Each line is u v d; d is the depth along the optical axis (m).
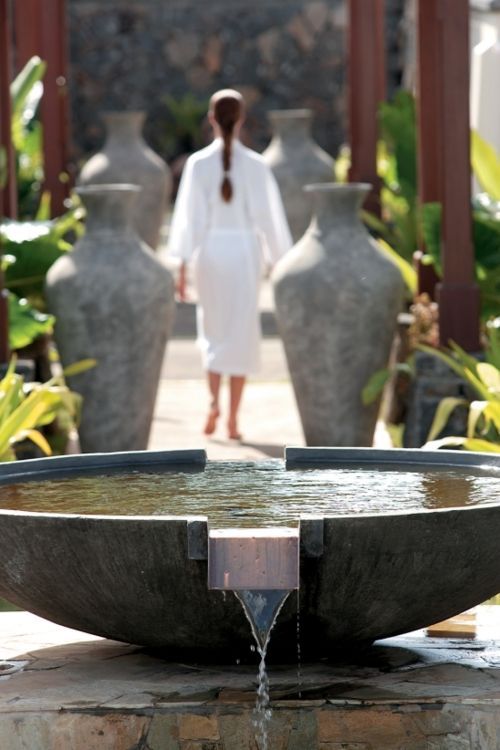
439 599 4.27
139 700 4.24
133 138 19.38
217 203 10.27
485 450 7.20
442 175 9.21
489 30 13.69
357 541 4.00
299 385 9.51
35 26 15.25
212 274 10.23
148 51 32.62
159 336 9.31
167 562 4.03
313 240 9.47
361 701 4.21
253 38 32.62
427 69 10.64
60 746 4.21
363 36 13.98
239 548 3.99
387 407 10.49
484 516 4.09
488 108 13.38
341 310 9.27
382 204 14.12
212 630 4.25
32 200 16.53
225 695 4.27
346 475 5.29
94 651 4.85
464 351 9.20
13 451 7.61
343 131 32.66
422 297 10.18
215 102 10.24
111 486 5.12
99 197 9.23
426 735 4.21
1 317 9.05
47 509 4.66
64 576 4.19
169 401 11.93
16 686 4.42
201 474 5.38
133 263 9.21
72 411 8.02
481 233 10.00
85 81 32.62
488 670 4.54
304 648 4.42
